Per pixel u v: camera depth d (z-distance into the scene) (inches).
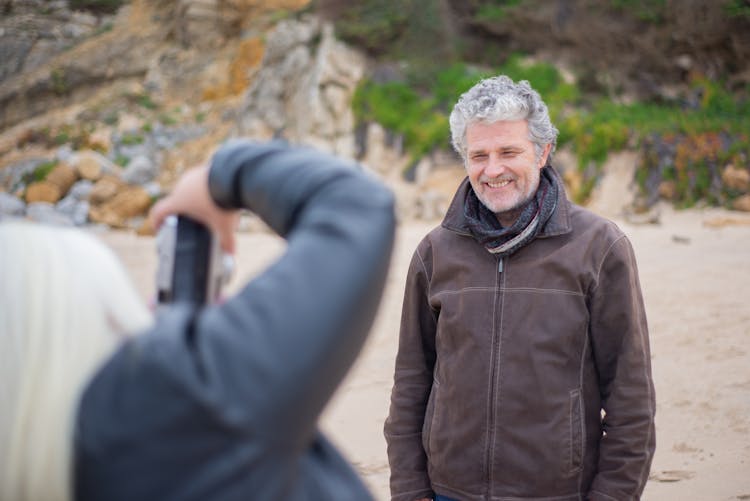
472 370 98.7
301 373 28.8
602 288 96.4
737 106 908.6
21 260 30.8
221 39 1390.3
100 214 924.0
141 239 776.9
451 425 100.3
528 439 95.4
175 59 1380.4
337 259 30.5
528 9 1012.5
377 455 198.5
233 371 28.4
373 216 32.2
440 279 103.6
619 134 799.7
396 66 991.0
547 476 95.2
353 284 30.2
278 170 34.9
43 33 1534.2
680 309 309.7
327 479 35.1
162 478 28.3
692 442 188.1
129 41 1430.9
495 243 98.0
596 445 98.3
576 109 925.8
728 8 943.0
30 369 29.2
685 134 791.1
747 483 161.9
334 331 29.5
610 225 98.7
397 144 925.8
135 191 931.3
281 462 29.5
